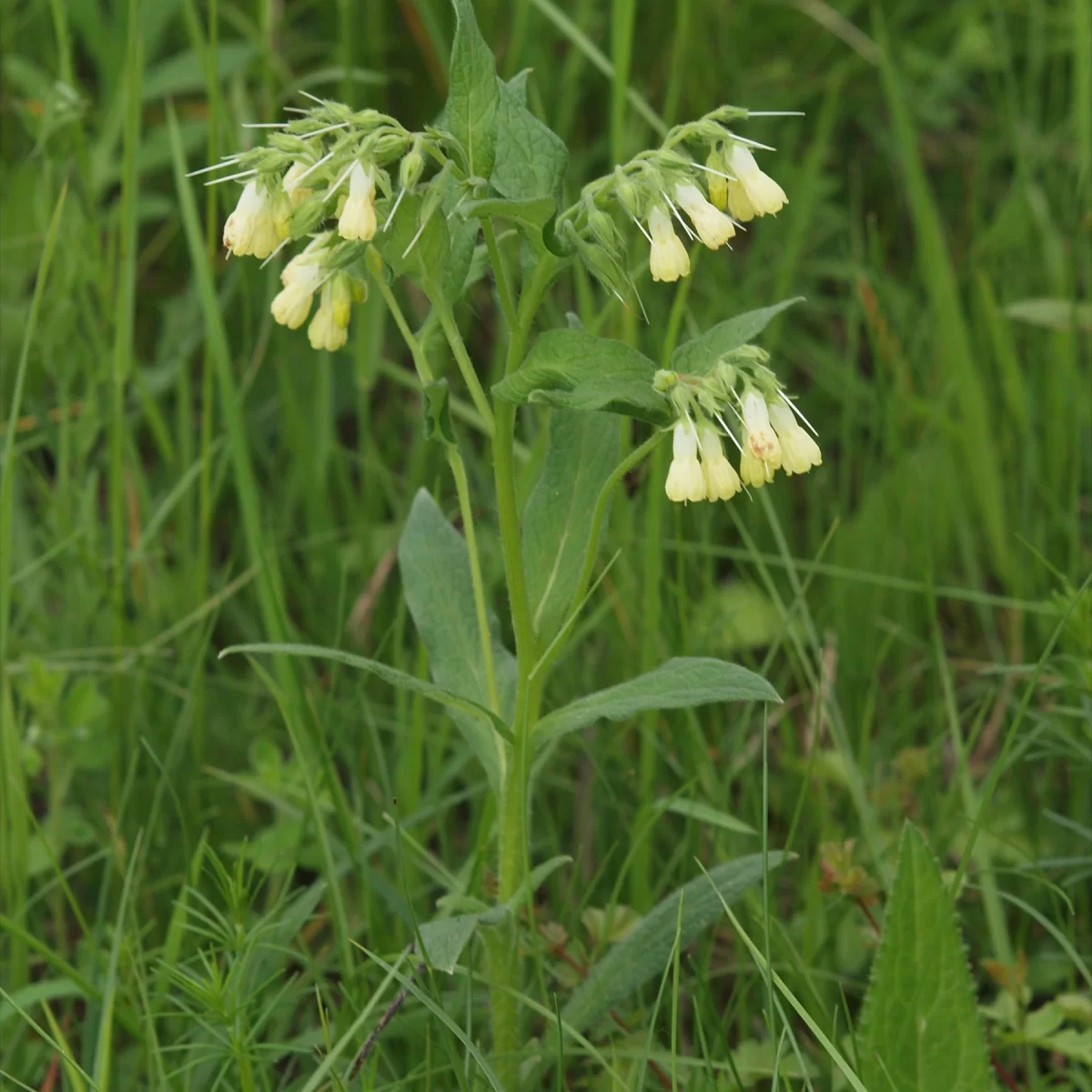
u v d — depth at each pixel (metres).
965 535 4.06
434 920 2.45
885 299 4.71
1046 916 3.17
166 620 3.89
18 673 3.58
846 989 3.05
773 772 3.53
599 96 5.40
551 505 2.73
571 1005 2.61
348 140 2.28
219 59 4.82
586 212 2.30
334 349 2.50
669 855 3.30
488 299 5.04
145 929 2.87
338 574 3.99
